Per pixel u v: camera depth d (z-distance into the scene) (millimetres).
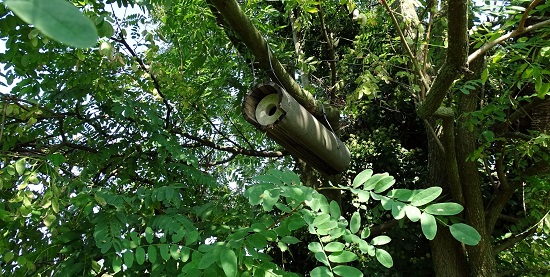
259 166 6852
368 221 5836
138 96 4867
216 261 1994
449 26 2592
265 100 3127
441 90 3014
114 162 4273
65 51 3436
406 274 5820
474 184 4402
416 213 1747
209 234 3201
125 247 2383
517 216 5625
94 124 4188
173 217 2830
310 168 5328
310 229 1944
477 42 3691
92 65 3750
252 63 4059
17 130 3486
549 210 4254
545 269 5066
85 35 481
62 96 3719
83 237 3045
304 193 1994
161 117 4852
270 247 5496
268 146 7047
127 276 2834
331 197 5059
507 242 4805
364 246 1964
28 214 2672
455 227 1721
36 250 3047
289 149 3445
